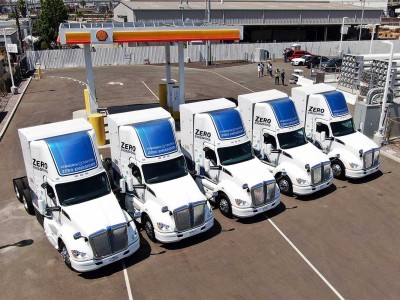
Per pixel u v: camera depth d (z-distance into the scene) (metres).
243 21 58.22
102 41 21.23
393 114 21.67
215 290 10.67
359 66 28.64
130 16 56.84
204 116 15.00
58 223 11.91
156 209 12.62
